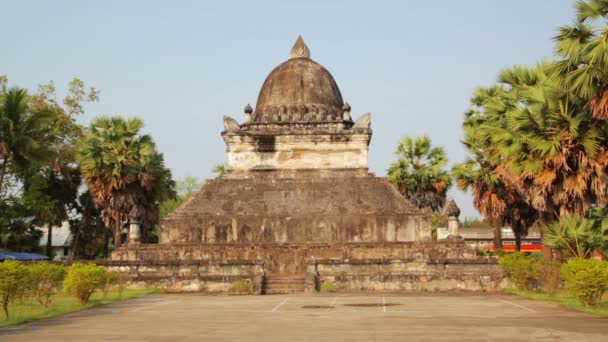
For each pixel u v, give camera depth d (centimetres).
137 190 4306
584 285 2100
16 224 5119
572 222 2589
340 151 4150
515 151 2738
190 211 3875
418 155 5019
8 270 1891
